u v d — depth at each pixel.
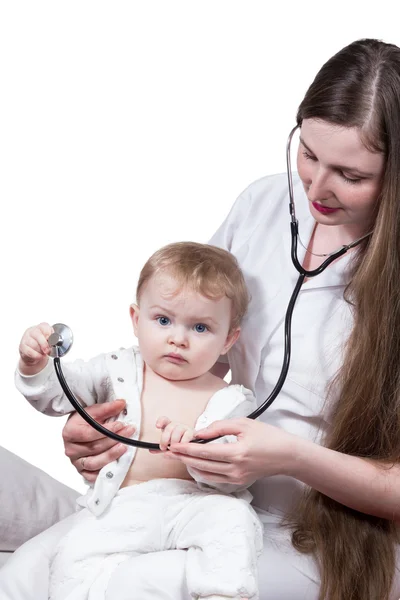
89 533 2.63
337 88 2.52
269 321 2.84
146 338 2.73
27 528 3.15
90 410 2.73
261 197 3.05
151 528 2.62
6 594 2.65
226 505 2.56
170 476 2.70
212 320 2.71
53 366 2.73
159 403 2.74
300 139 2.59
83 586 2.58
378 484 2.62
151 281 2.72
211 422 2.69
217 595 2.44
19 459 3.29
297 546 2.65
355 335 2.69
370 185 2.56
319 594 2.61
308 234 2.88
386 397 2.69
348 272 2.78
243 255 2.97
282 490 2.78
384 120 2.51
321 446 2.63
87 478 2.72
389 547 2.70
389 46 2.59
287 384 2.78
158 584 2.48
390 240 2.62
